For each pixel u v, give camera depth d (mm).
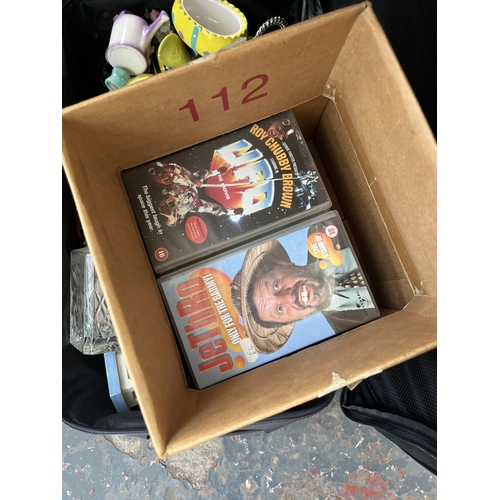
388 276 715
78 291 674
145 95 498
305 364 542
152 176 651
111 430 625
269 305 631
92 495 1000
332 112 694
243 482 1013
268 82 574
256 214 646
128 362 428
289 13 797
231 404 488
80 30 737
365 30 486
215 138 667
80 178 478
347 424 1033
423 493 1002
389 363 441
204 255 648
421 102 652
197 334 624
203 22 702
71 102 712
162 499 1002
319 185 653
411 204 560
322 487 1011
